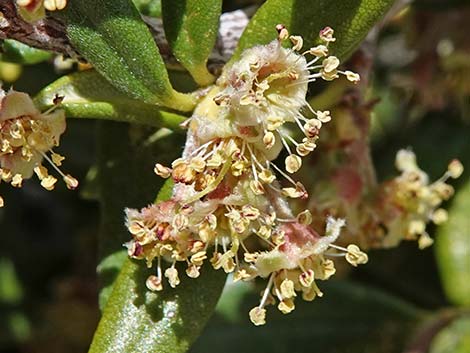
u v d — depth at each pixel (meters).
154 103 0.11
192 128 0.10
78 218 0.19
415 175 0.13
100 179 0.12
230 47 0.12
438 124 0.17
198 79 0.11
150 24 0.11
